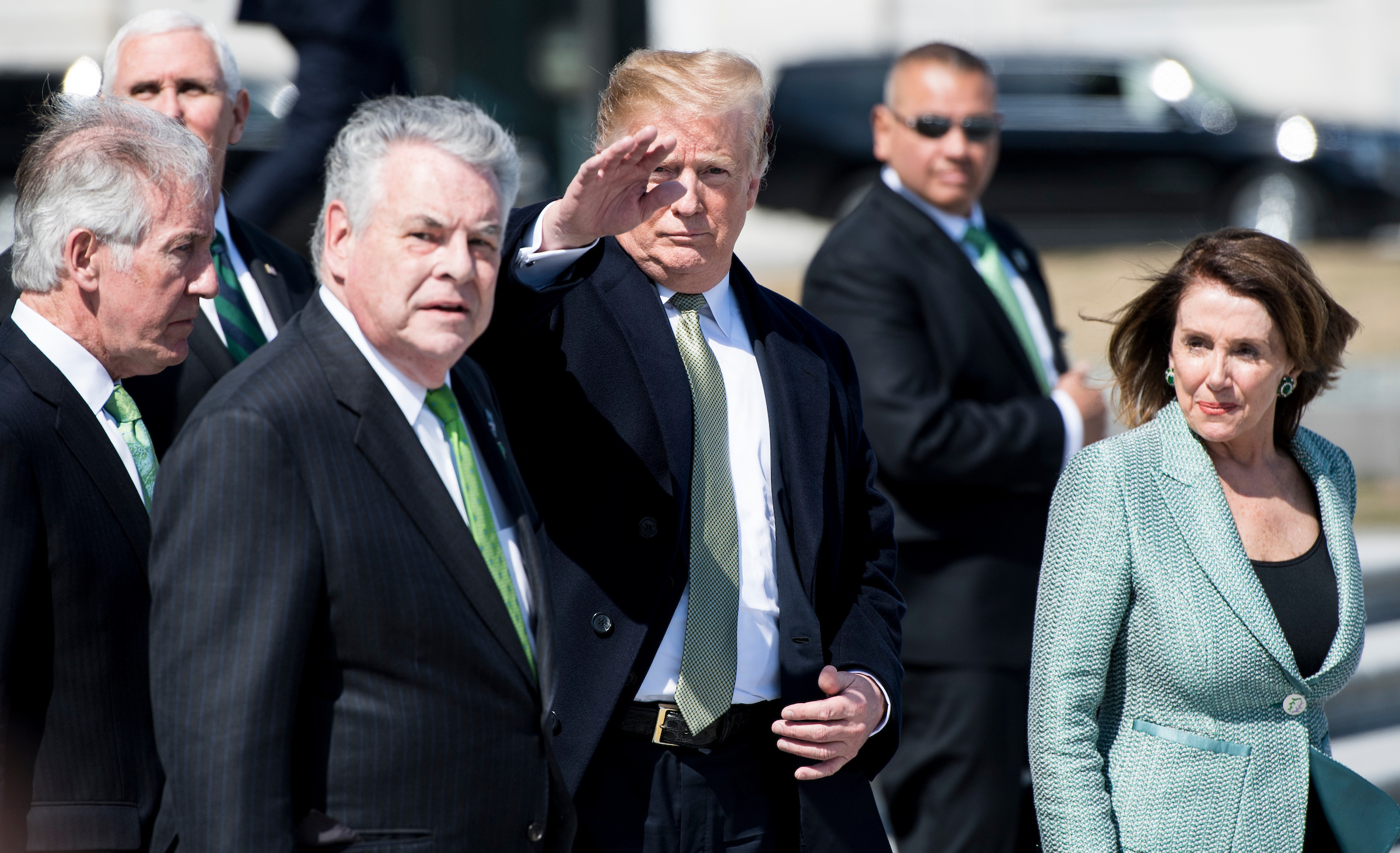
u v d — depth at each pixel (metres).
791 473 7.62
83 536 6.34
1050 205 38.03
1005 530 11.01
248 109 9.75
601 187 6.57
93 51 44.47
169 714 5.43
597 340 7.48
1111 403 8.60
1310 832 7.71
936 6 54.12
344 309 6.02
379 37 12.73
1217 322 7.65
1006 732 10.94
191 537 5.46
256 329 8.88
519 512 6.43
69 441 6.38
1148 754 7.61
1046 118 37.84
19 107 37.44
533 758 6.04
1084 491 7.86
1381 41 52.84
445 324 5.81
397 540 5.72
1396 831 7.55
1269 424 8.02
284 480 5.54
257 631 5.40
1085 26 54.91
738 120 7.41
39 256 6.51
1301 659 7.68
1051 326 12.10
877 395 10.83
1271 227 36.59
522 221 7.19
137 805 6.52
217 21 37.19
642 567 7.20
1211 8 54.38
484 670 5.84
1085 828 7.39
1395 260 29.39
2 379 6.35
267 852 5.29
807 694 7.34
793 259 36.47
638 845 7.03
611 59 32.69
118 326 6.61
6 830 6.05
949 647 10.91
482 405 6.59
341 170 5.94
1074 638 7.63
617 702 7.06
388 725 5.62
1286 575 7.77
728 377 7.70
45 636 6.29
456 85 50.81
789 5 52.84
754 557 7.44
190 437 5.58
